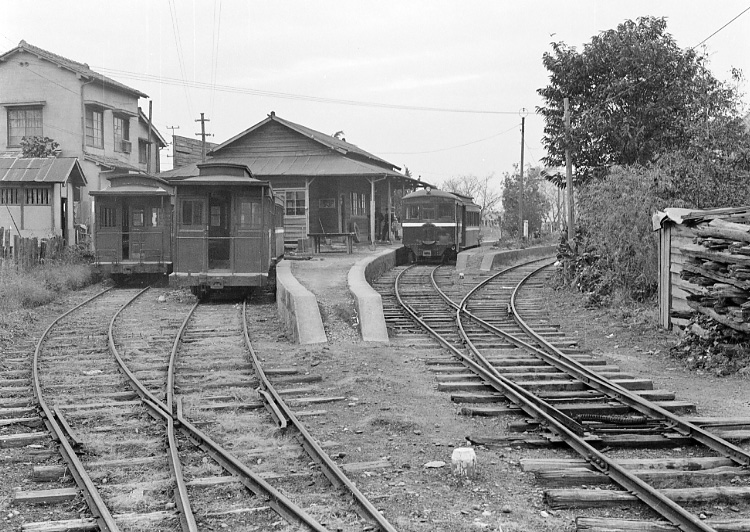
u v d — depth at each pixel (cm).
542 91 2166
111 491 611
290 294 1408
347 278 1909
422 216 3047
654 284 1623
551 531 524
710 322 1134
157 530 534
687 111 1947
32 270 2180
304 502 582
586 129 2014
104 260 2345
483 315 1630
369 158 3869
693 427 730
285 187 3384
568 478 612
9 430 800
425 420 821
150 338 1369
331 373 1069
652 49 1966
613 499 563
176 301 1969
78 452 711
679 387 980
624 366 1123
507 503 576
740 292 1040
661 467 639
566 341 1305
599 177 2009
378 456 700
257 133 3622
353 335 1350
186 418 838
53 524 539
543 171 2278
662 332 1347
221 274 1886
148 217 2355
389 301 1848
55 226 2752
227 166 1981
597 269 1825
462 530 527
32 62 3544
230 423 816
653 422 788
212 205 1931
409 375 1053
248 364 1123
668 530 508
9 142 3556
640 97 1984
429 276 2464
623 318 1502
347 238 3052
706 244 1124
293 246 3206
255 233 1888
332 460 682
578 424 765
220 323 1564
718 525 509
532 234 4481
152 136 4322
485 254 2925
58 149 3438
